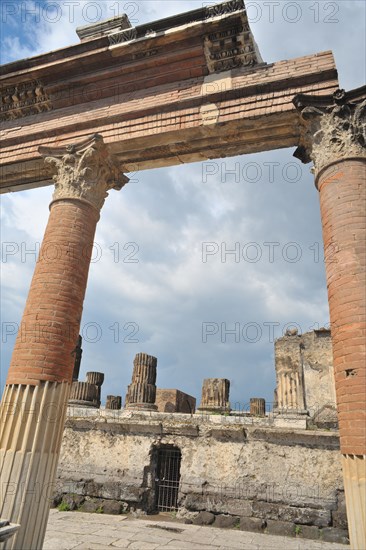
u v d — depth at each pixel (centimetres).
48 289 750
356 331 548
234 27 852
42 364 690
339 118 707
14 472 614
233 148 880
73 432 1290
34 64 1010
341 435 533
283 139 836
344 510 991
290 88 797
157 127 869
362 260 585
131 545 816
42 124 1009
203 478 1123
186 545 841
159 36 894
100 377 1664
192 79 910
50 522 997
